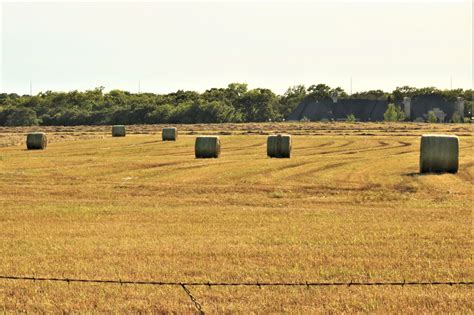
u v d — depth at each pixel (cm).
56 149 10781
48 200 4878
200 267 2752
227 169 7069
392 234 3438
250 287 2461
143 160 8344
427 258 2906
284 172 6769
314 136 14875
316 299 2317
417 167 7238
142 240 3325
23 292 2417
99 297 2353
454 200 4812
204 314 2183
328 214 4141
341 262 2830
